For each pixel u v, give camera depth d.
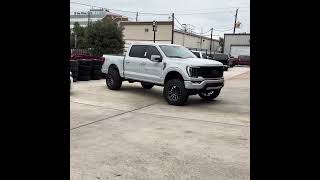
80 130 6.64
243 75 25.52
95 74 16.70
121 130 6.74
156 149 5.40
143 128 6.98
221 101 11.34
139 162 4.71
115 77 12.83
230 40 50.97
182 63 10.03
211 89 10.24
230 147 5.61
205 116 8.52
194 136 6.37
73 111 8.75
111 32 49.41
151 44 11.34
